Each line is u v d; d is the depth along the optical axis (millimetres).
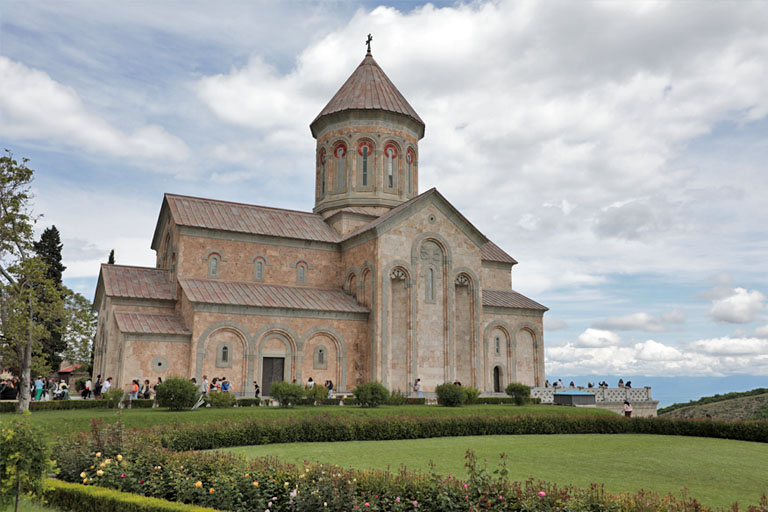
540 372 49688
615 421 30016
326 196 49375
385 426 24344
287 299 40344
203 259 41156
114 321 37719
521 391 38781
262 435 21922
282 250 44031
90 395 39500
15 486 10656
